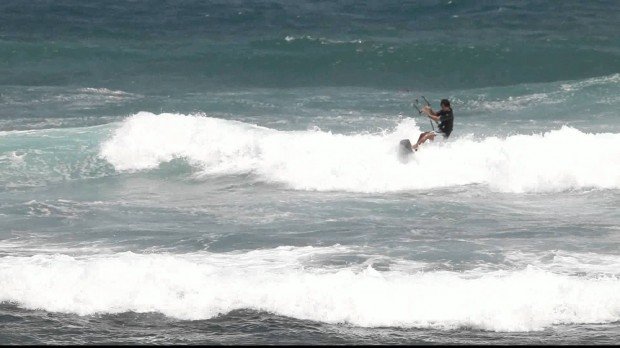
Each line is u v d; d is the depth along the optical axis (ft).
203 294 164.76
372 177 252.62
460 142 266.57
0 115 332.60
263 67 422.00
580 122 315.17
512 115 328.70
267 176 259.19
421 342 149.69
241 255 186.09
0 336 151.84
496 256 184.55
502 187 248.11
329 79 409.08
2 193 244.01
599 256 184.75
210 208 228.63
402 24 501.56
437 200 236.02
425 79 412.36
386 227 208.33
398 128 276.41
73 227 209.46
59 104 352.49
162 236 201.36
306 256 184.85
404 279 167.94
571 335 151.94
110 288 166.81
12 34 473.67
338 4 546.26
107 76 405.18
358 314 158.71
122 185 254.27
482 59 428.97
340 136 272.72
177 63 425.28
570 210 226.17
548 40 461.37
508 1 545.85
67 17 510.17
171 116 285.43
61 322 157.69
